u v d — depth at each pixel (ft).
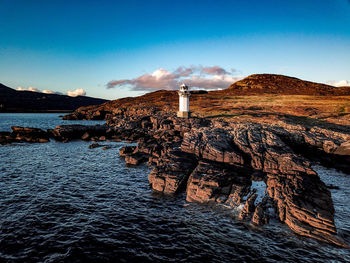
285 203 65.62
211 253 49.32
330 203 65.31
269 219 61.41
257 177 88.28
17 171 103.81
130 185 89.56
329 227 55.88
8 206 68.39
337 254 49.29
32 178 95.04
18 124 355.97
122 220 62.54
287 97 408.87
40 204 70.69
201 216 64.95
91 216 64.39
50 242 51.88
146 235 55.67
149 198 77.20
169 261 46.62
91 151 153.58
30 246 50.26
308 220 57.88
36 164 116.98
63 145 175.01
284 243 52.70
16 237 53.26
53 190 82.53
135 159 119.65
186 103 227.40
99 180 94.94
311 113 245.45
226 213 65.82
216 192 74.33
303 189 71.97
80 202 73.20
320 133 161.07
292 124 182.91
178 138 165.99
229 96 483.10
